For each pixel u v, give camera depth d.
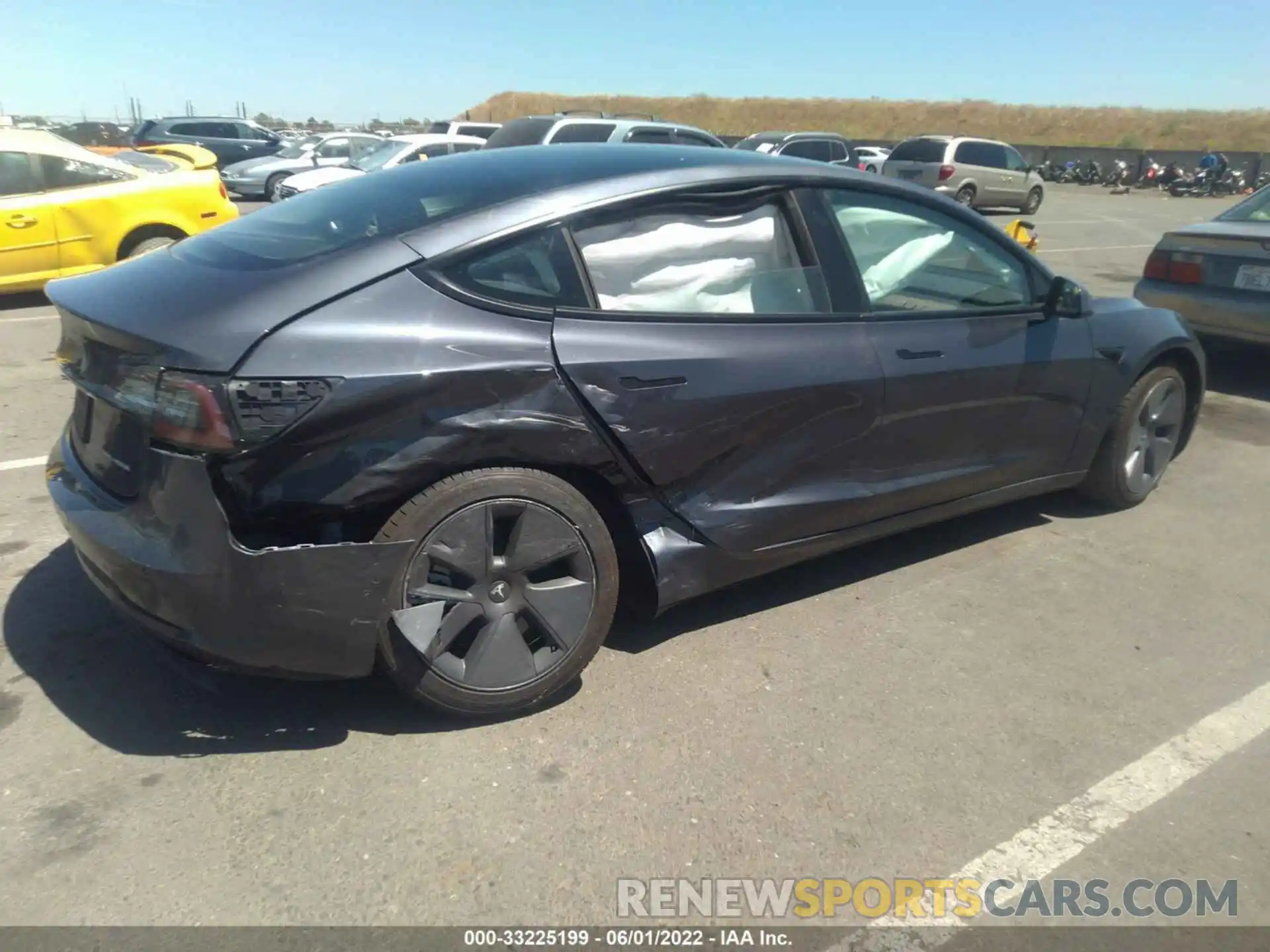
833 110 63.47
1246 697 3.26
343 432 2.54
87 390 2.78
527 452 2.81
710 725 2.99
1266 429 6.24
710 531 3.24
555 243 2.96
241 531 2.57
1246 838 2.60
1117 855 2.53
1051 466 4.32
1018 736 3.00
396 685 2.85
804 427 3.37
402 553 2.64
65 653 3.25
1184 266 6.78
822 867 2.45
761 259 3.35
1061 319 4.18
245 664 2.63
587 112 14.84
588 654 3.03
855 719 3.05
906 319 3.65
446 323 2.71
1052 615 3.77
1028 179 22.84
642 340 3.01
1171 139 52.03
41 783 2.64
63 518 2.80
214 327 2.50
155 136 26.23
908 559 4.23
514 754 2.82
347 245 2.79
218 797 2.60
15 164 8.41
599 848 2.47
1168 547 4.42
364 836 2.48
